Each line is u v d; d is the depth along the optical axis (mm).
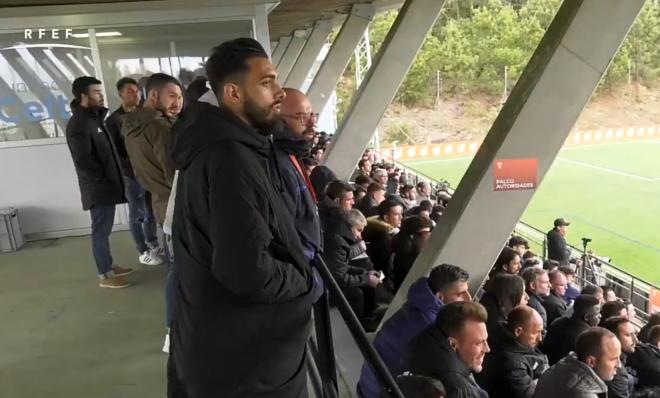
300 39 18922
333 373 1685
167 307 2955
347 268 4402
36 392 2867
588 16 3811
